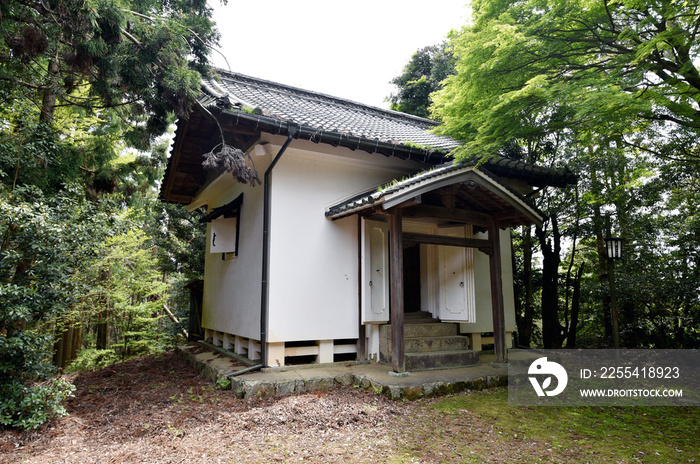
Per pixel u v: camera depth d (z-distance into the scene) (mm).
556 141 9602
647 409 4801
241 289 7086
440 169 5570
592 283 9695
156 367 7746
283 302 5965
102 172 8719
